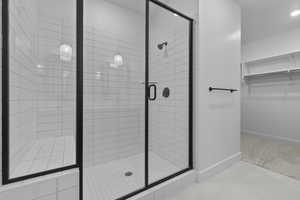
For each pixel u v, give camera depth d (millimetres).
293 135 2891
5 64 831
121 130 2184
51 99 1699
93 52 1954
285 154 2412
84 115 1888
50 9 1691
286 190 1500
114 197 1367
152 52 2330
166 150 2096
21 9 1170
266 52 3252
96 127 1978
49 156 1186
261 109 3367
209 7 1757
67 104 1785
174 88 1955
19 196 808
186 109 1779
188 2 1765
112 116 2105
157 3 1582
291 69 2779
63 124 1764
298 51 2668
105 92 2051
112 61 2107
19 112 1131
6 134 825
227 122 2020
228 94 2025
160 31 2182
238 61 2178
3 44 826
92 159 1946
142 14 2389
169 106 2037
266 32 3021
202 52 1689
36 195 851
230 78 2055
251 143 2990
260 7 2209
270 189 1520
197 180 1654
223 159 1959
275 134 3139
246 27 2809
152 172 1785
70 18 1794
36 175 896
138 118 2344
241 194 1446
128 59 2250
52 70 1703
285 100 2996
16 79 1071
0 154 798
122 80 2197
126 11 2238
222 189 1528
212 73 1805
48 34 1678
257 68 3418
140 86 2373
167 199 1391
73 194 969
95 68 1970
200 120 1675
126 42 2234
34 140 1562
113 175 1752
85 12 1895
